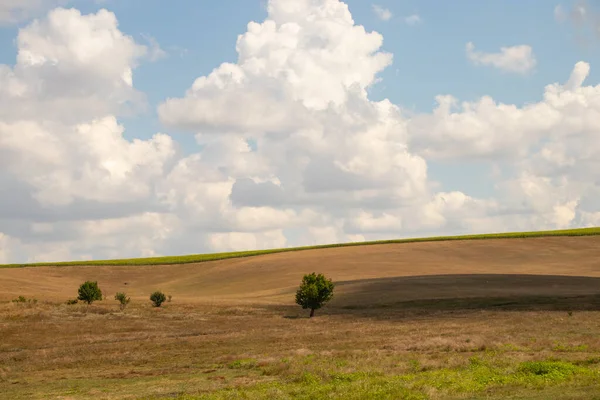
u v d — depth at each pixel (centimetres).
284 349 4050
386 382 2434
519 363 2731
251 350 4097
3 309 7231
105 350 4481
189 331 5741
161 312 7256
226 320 6625
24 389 2905
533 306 6869
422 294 8356
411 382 2397
